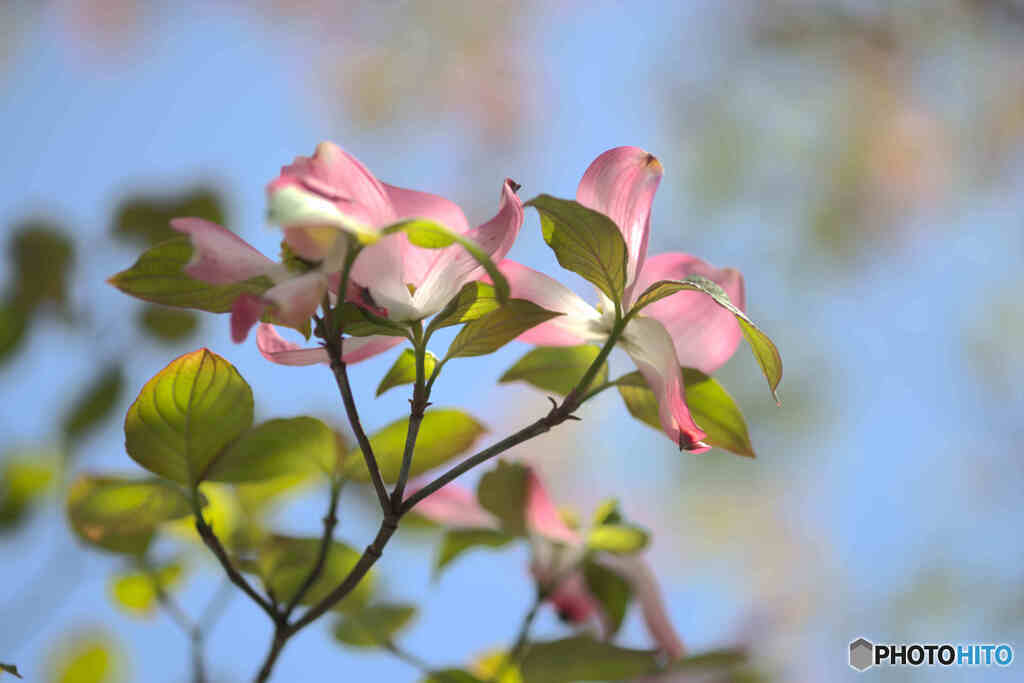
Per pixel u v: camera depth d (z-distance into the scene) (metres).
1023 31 2.66
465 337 0.84
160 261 0.83
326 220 0.79
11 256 1.05
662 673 0.92
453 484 0.97
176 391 0.85
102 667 0.99
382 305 0.83
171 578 0.96
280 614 0.86
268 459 0.89
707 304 0.88
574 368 0.89
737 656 0.92
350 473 0.90
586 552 0.96
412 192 0.83
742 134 2.64
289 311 0.80
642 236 0.86
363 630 0.94
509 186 0.83
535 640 0.92
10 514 1.00
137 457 0.86
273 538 0.92
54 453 1.02
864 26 2.66
